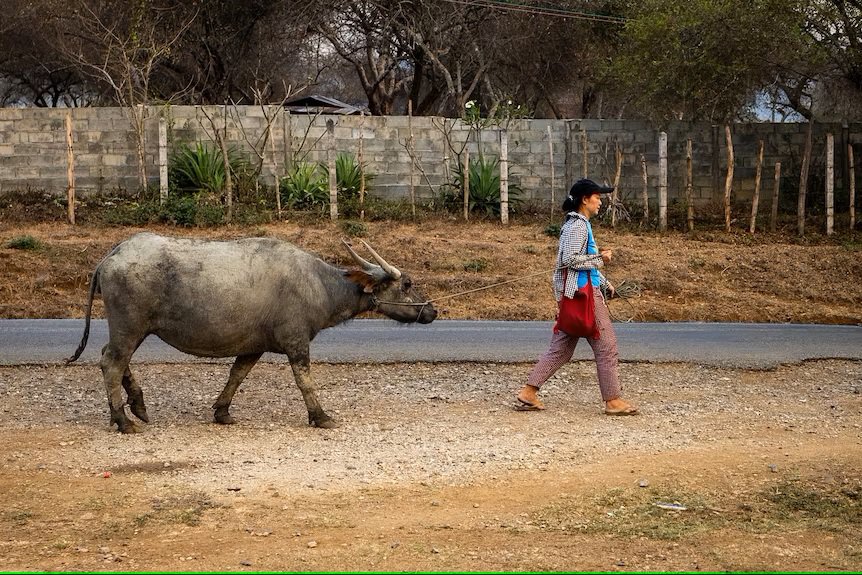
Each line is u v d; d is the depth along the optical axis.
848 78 46.69
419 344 24.53
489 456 15.17
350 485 13.67
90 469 14.27
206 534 11.63
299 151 43.34
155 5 56.09
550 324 28.98
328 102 64.75
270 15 59.00
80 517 12.20
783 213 45.69
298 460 14.85
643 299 33.66
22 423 16.98
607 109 74.50
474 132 44.19
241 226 39.31
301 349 16.95
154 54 48.66
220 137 40.84
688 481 14.11
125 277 16.08
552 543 11.50
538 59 63.38
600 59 56.94
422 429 16.84
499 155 43.69
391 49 63.78
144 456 14.95
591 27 59.09
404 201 43.78
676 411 18.44
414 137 44.09
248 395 19.38
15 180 42.28
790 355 23.92
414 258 36.59
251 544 11.28
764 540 11.84
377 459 14.95
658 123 45.12
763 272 36.75
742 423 17.59
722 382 21.09
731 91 45.38
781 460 15.23
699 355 23.72
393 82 69.00
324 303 17.19
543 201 44.72
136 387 16.95
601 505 13.00
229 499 12.95
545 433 16.66
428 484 13.77
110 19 56.91
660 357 23.38
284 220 40.47
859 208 46.12
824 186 46.53
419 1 59.19
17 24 61.22
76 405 18.38
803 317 32.41
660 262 36.97
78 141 42.34
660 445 15.98
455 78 64.00
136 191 42.66
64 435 16.20
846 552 11.45
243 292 16.42
